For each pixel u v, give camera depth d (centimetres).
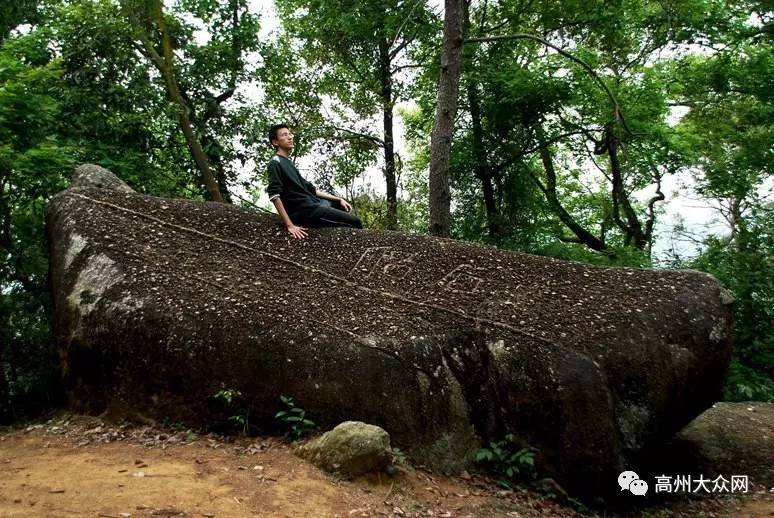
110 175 591
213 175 1055
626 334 448
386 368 414
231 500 306
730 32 1204
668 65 1238
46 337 625
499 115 1226
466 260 526
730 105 1331
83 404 451
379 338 428
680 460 516
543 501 396
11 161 554
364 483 352
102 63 870
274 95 1205
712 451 534
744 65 1253
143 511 285
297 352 420
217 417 418
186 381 423
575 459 413
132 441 401
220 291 458
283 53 1213
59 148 616
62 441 403
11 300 630
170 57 935
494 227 1296
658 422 438
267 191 546
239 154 1112
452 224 1369
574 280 507
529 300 480
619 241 1533
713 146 1384
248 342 424
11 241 645
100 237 491
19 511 279
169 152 1004
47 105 600
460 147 1312
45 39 812
